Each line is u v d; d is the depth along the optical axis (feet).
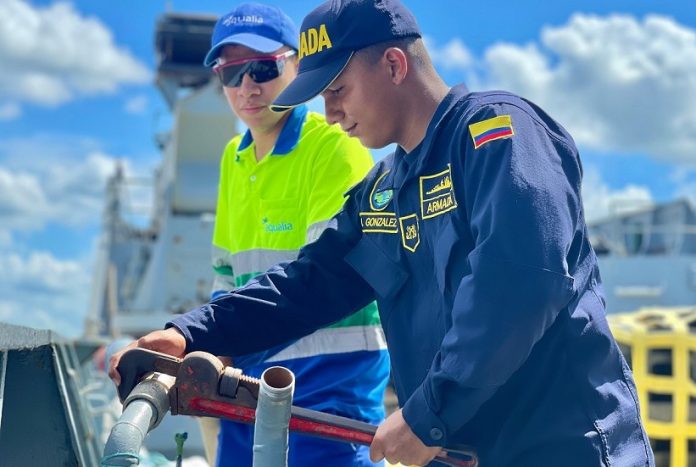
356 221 7.44
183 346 7.08
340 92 6.69
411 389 6.84
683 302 33.27
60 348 8.21
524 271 5.61
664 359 13.66
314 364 9.03
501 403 6.27
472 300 5.69
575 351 6.16
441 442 5.88
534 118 6.21
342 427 6.09
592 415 6.14
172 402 5.91
